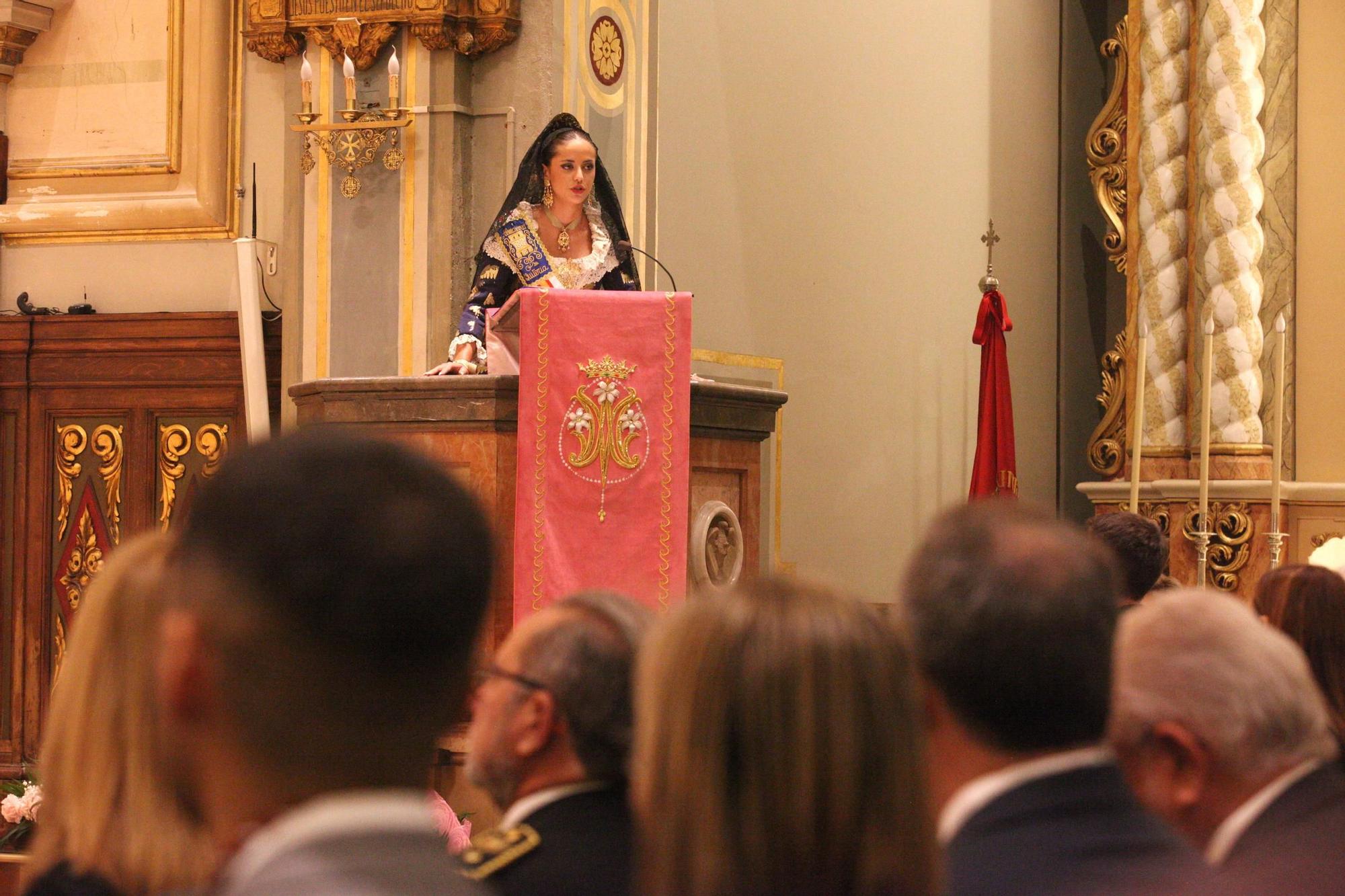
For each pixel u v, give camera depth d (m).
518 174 8.88
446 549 1.66
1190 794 3.06
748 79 13.12
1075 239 16.28
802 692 2.13
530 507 7.14
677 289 12.24
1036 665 2.38
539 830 3.05
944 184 15.06
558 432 7.20
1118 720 3.09
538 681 3.16
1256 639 3.13
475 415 7.23
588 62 11.05
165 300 11.34
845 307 14.05
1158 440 14.09
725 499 7.95
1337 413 13.58
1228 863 2.95
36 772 9.63
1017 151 15.80
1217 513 13.52
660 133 12.12
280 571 1.59
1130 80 14.54
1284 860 2.90
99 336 11.24
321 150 10.67
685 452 7.29
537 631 3.25
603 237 8.98
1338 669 4.23
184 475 11.16
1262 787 3.03
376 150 10.55
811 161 13.73
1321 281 13.70
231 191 11.20
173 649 1.65
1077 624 2.41
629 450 7.25
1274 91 13.81
